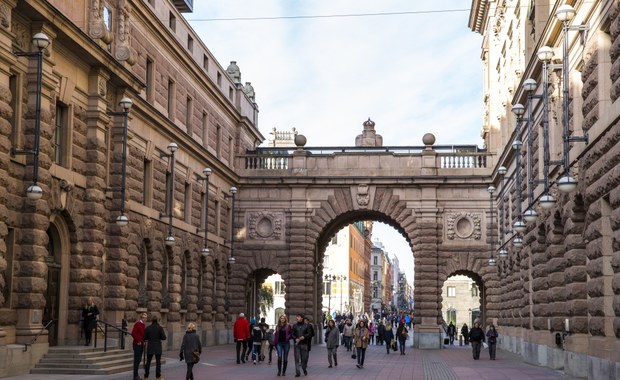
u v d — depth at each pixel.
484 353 44.09
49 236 26.69
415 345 51.00
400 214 52.16
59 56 26.22
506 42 44.94
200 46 45.78
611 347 21.02
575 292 24.77
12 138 23.41
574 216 24.81
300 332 26.81
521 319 37.47
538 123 31.66
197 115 44.97
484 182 51.62
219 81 50.69
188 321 42.84
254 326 32.97
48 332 26.00
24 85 23.88
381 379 25.75
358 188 52.47
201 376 25.83
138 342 23.42
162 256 37.69
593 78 22.08
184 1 48.81
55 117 25.89
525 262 35.75
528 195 33.28
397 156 52.66
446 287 87.88
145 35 36.38
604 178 20.64
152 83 37.44
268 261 52.81
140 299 34.94
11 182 23.11
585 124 22.64
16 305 23.64
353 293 123.12
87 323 26.75
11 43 22.59
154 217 36.44
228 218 52.50
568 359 25.61
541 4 30.53
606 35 21.53
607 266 21.27
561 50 26.83
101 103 28.70
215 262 49.53
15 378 22.45
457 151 53.59
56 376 23.39
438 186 52.09
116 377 23.84
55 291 26.86
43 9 23.84
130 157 33.00
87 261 27.69
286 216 53.09
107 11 30.03
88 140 28.34
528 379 25.16
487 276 51.25
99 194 28.38
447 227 52.09
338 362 34.75
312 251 52.69
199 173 45.06
